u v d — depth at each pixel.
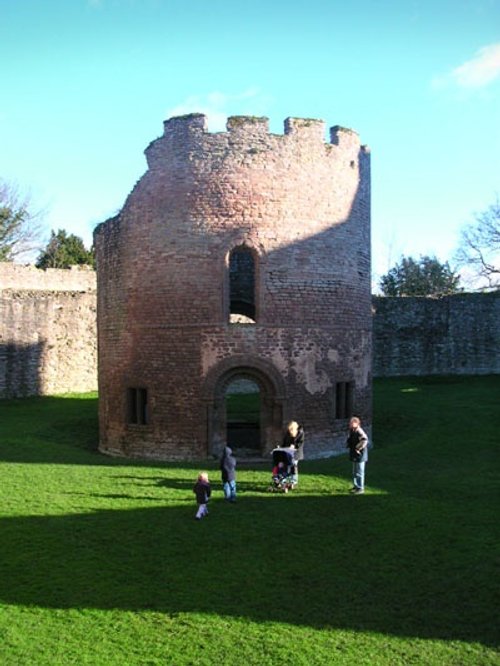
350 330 23.19
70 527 14.45
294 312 21.83
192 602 10.93
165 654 9.34
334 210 22.70
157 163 22.03
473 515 15.02
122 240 23.08
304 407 21.97
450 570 12.02
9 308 38.00
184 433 21.55
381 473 19.52
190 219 21.50
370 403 24.56
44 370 39.38
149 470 20.02
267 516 15.27
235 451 22.70
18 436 26.25
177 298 21.62
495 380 43.03
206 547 13.36
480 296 46.94
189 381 21.47
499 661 9.06
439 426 27.39
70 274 45.88
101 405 24.44
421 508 15.62
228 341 21.36
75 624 10.17
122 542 13.60
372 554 12.88
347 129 23.17
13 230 61.03
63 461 21.56
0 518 15.02
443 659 9.13
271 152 21.66
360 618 10.34
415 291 76.75
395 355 45.41
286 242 21.75
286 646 9.50
